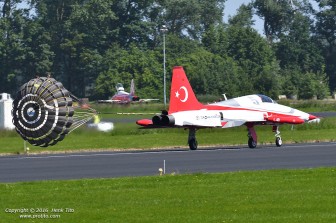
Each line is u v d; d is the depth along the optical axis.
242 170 106.38
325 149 139.62
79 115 131.38
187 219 68.81
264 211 71.50
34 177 102.50
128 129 182.25
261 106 151.88
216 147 151.62
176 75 143.75
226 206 74.31
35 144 96.00
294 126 187.38
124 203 77.19
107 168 111.94
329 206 73.12
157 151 142.25
